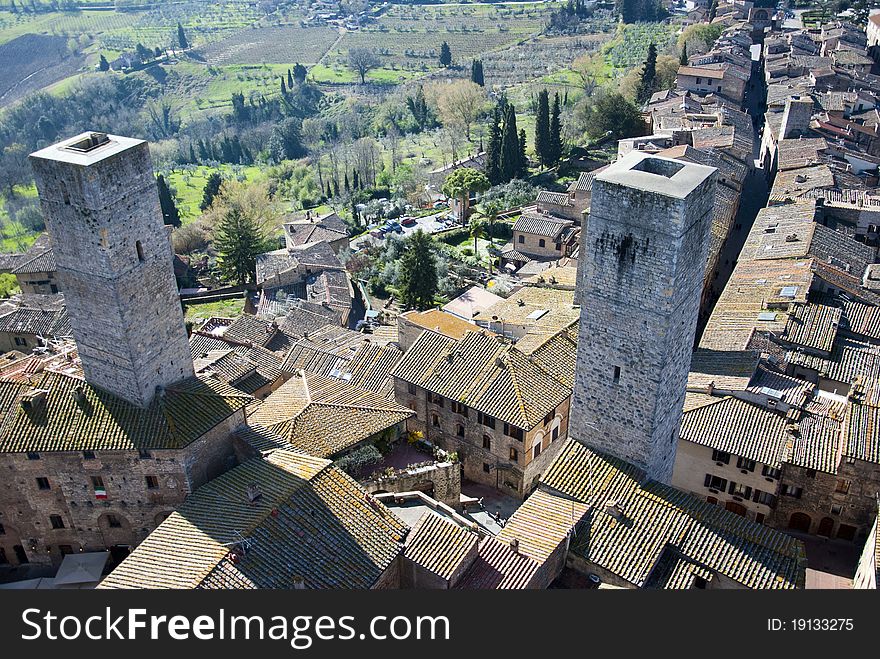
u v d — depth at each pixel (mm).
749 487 75188
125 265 61500
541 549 58812
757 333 89500
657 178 56469
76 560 66875
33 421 64625
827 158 143375
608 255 58625
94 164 56938
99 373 66312
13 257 159250
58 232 60688
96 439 63531
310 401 74375
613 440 65250
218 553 52688
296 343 106500
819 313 91812
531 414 75562
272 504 56750
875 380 82125
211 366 93750
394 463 72625
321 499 58062
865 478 69625
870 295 98250
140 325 64000
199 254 177625
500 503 78312
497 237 163125
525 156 197875
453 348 84062
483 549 59281
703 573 57875
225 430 67500
